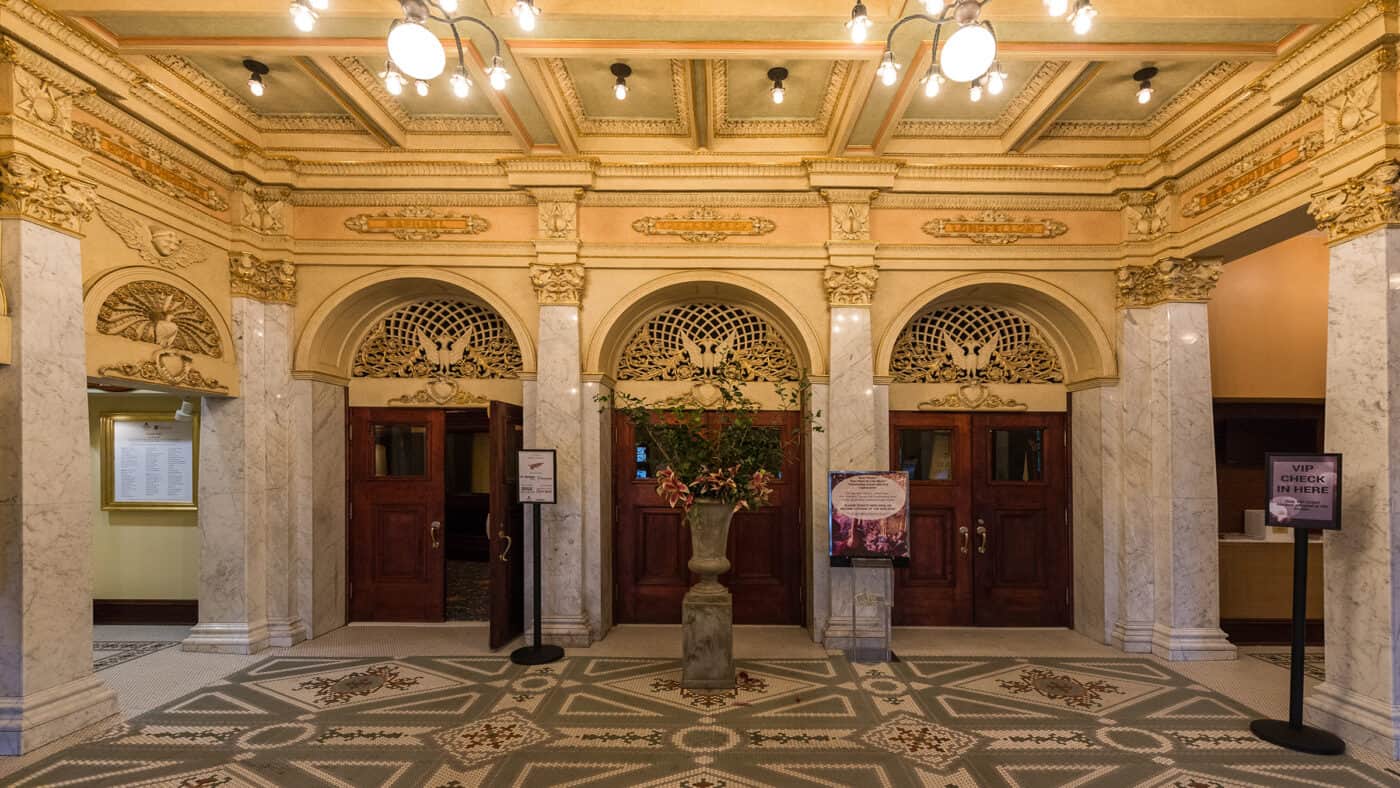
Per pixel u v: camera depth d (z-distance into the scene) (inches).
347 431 239.1
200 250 192.1
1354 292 144.6
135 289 170.7
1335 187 147.5
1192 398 201.9
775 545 239.1
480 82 167.9
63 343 146.2
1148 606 208.8
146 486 236.8
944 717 157.2
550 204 215.6
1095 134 210.5
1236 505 241.4
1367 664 141.4
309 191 217.5
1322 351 233.0
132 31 148.2
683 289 224.7
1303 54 147.7
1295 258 234.8
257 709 160.9
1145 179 208.5
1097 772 131.9
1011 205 218.8
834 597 210.4
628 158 215.8
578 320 216.5
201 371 190.4
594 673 185.9
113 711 155.1
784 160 213.0
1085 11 107.4
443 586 239.6
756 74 181.3
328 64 166.4
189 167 189.0
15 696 137.6
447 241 219.5
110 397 236.8
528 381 220.4
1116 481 216.2
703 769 132.9
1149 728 151.5
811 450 221.5
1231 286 232.8
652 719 155.6
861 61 166.2
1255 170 174.6
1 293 136.7
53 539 143.1
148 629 228.7
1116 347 217.8
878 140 199.0
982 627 237.0
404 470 242.1
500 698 167.8
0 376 137.7
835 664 194.1
